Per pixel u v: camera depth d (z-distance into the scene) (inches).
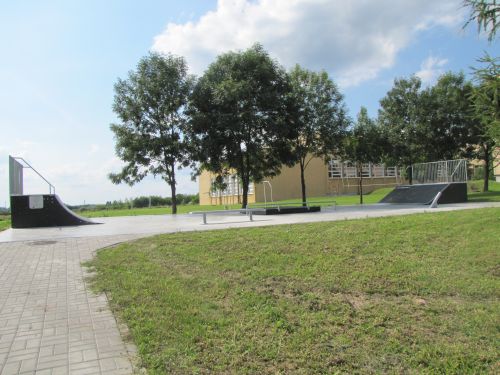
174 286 240.2
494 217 386.3
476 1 247.6
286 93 976.3
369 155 1004.6
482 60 254.1
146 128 925.8
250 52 954.7
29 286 255.1
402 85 1130.7
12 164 610.5
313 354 158.2
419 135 1111.6
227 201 1829.5
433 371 147.6
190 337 170.6
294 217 580.1
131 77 939.3
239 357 154.6
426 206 737.6
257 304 208.7
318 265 273.7
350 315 197.5
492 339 172.6
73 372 143.9
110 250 350.6
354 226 388.2
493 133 269.1
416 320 192.4
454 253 292.7
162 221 647.8
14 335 178.7
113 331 180.5
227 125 900.0
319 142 1019.9
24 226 601.9
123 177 923.4
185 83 944.9
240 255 304.0
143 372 143.0
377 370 148.2
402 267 267.3
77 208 1813.5
